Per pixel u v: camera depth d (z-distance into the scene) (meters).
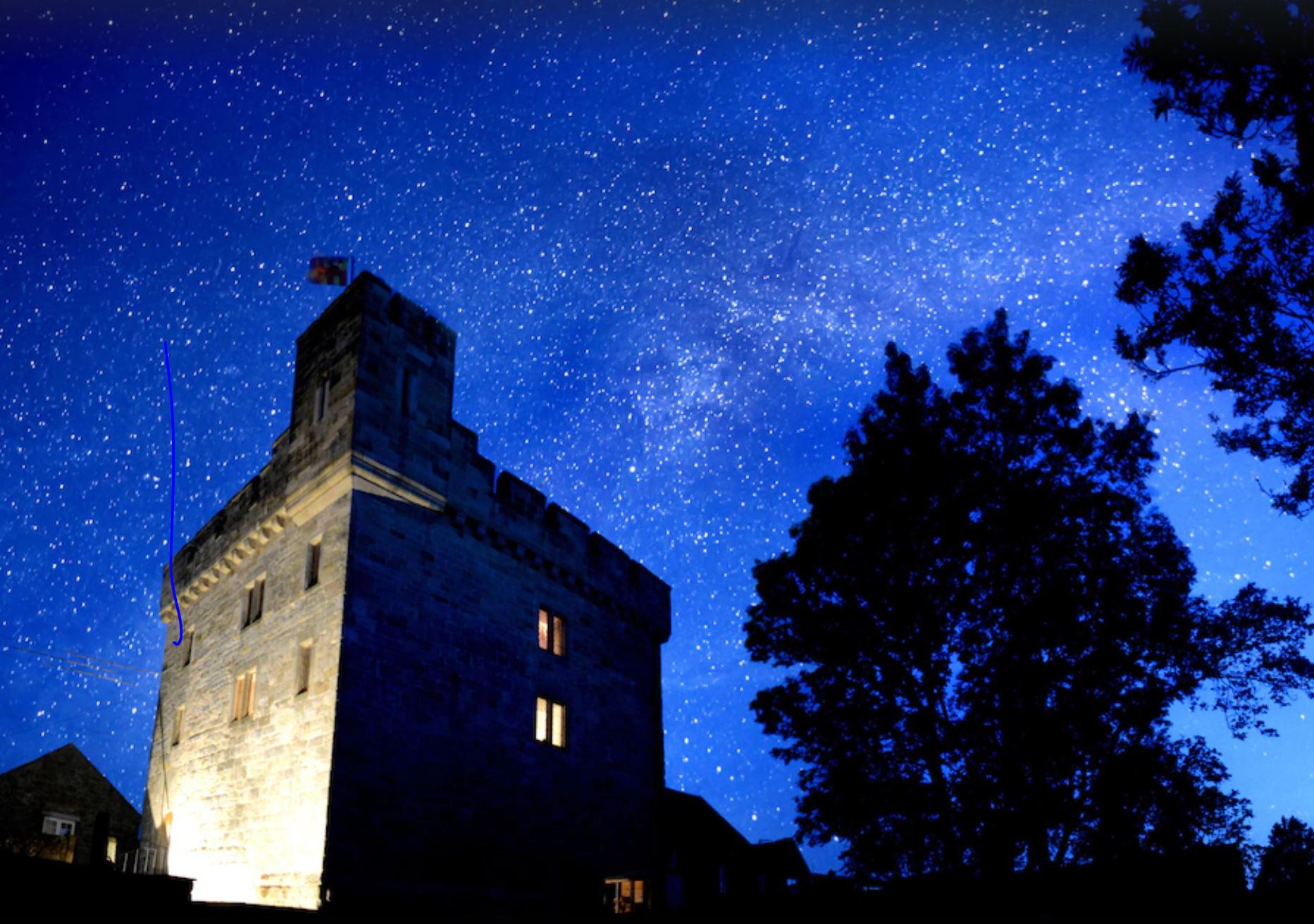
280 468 23.33
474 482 24.12
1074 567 20.58
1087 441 21.77
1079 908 17.12
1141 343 13.41
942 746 20.55
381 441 21.28
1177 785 18.42
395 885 18.81
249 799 20.75
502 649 23.69
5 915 11.88
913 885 19.69
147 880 13.81
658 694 30.81
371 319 22.11
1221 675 19.56
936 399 23.42
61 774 32.38
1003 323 23.66
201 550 27.36
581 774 25.34
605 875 24.94
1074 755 18.86
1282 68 11.55
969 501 21.86
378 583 20.62
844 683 22.23
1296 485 13.12
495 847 21.53
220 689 23.86
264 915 14.73
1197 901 16.97
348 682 19.20
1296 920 15.68
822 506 23.58
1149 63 12.51
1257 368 12.66
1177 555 20.47
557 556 26.86
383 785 19.25
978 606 21.39
